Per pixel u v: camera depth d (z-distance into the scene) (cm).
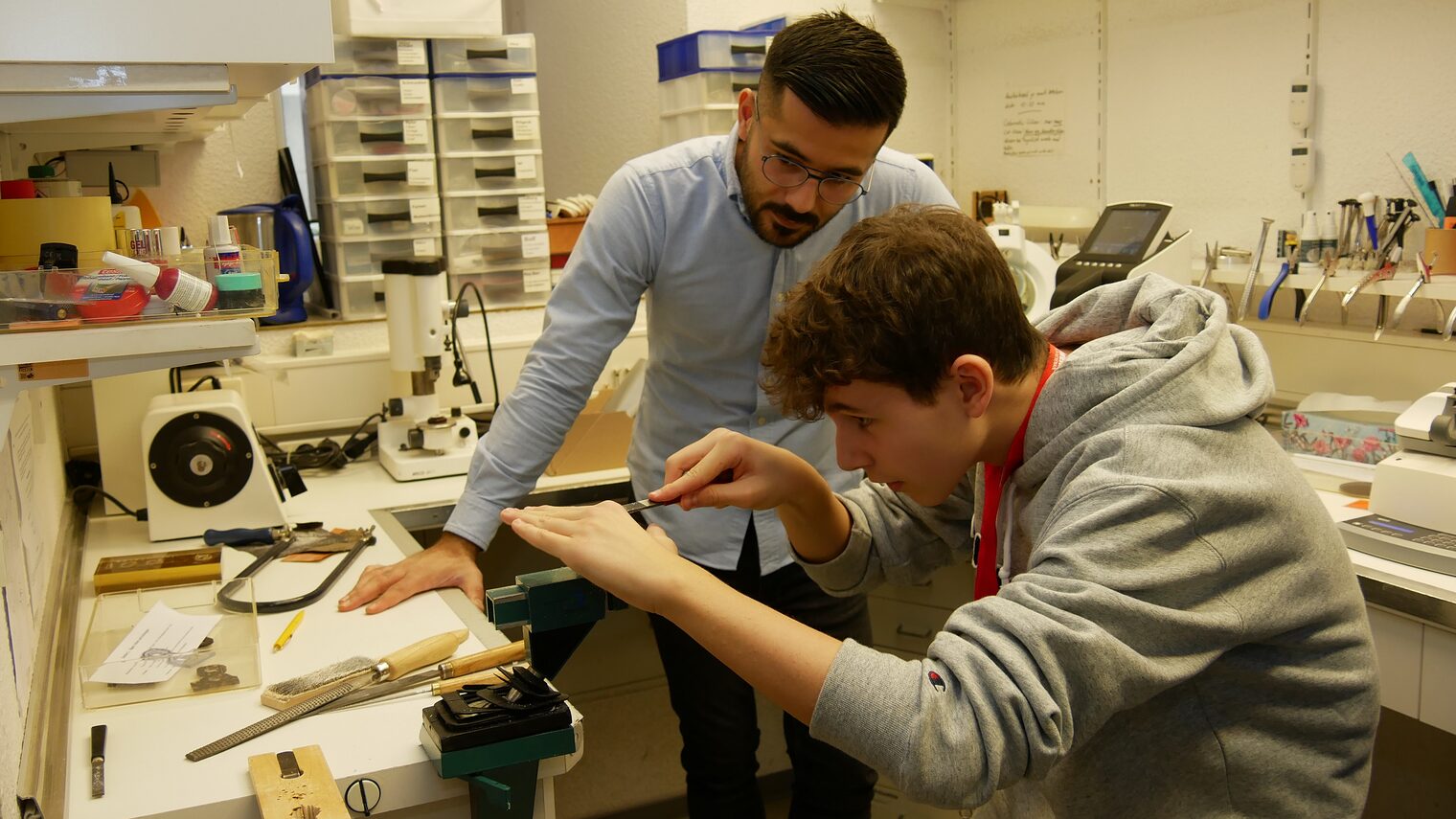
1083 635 79
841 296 89
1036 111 287
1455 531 157
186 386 230
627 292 174
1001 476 104
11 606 117
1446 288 191
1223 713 92
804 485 116
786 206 153
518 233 269
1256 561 86
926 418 91
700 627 90
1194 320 98
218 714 125
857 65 137
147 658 136
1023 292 247
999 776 80
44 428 179
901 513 124
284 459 231
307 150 277
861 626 195
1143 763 93
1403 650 155
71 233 132
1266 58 230
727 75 259
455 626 147
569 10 328
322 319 259
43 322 108
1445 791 202
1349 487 184
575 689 267
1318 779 93
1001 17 294
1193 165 249
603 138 321
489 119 262
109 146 201
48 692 128
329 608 155
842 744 84
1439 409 165
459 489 219
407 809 114
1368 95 213
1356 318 218
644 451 194
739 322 179
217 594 158
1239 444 89
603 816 270
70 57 102
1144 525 83
